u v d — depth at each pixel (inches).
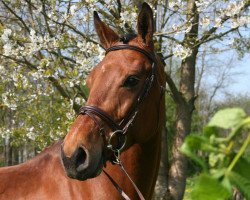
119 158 91.3
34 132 267.6
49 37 235.9
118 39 103.1
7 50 230.1
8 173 102.0
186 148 15.0
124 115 90.5
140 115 93.4
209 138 14.9
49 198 96.8
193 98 299.7
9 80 267.6
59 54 247.0
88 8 240.1
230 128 14.8
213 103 935.7
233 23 248.4
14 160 746.2
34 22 260.5
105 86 90.3
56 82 243.1
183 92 300.8
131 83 91.4
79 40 247.4
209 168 14.6
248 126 14.6
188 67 301.0
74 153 82.4
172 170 296.2
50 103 277.4
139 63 94.0
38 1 245.4
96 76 93.0
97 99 89.1
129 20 230.7
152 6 251.6
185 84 301.1
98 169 85.0
